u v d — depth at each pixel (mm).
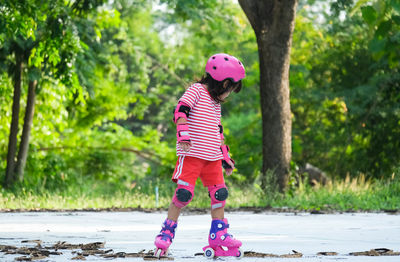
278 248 3930
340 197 11016
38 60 11844
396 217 7801
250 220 7266
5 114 15398
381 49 11719
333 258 3305
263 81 11406
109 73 17625
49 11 11484
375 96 17062
